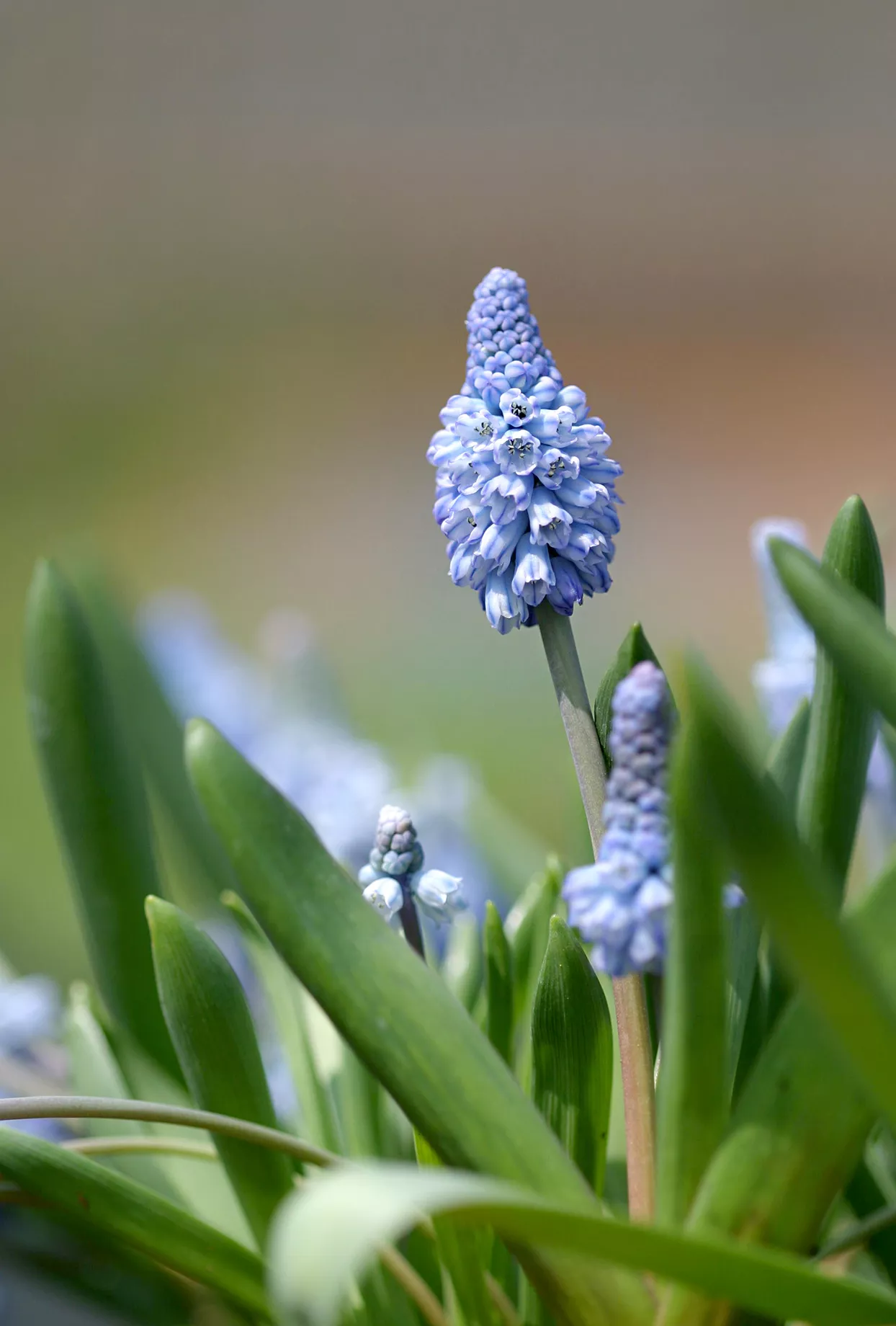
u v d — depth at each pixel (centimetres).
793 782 42
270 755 56
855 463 289
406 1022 37
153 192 531
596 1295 37
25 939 70
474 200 557
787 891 34
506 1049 42
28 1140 39
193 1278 40
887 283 459
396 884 40
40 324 408
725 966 36
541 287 476
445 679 138
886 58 551
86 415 328
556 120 590
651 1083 38
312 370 377
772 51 568
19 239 486
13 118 529
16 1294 47
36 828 101
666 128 583
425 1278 42
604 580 39
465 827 54
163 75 549
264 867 37
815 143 561
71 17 536
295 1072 43
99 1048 45
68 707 45
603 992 39
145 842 46
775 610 45
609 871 36
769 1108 36
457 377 374
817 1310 36
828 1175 36
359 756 53
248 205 535
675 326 432
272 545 233
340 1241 33
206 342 400
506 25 590
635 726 37
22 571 208
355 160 579
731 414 335
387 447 303
